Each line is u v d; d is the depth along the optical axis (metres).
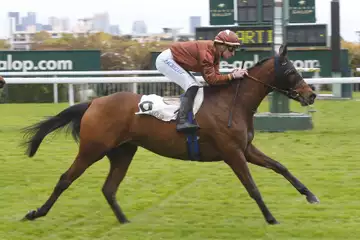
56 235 9.75
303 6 33.88
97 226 10.27
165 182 13.59
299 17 34.00
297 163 15.52
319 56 33.12
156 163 15.83
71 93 26.08
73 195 12.46
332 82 20.91
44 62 35.41
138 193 12.59
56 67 35.41
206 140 10.07
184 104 10.06
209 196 12.25
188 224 10.30
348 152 17.03
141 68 41.81
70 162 16.11
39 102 34.25
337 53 32.34
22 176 14.41
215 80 10.13
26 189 13.05
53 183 13.64
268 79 10.21
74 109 10.39
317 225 10.12
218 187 13.02
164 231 9.91
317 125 22.64
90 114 10.14
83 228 10.14
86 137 10.08
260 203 10.04
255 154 10.41
